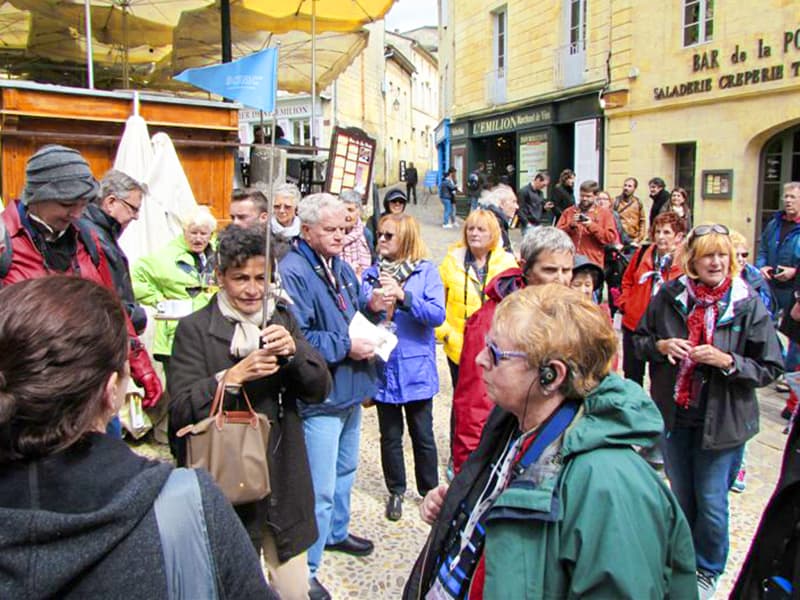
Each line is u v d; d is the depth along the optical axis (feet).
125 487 3.50
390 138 121.08
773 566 5.98
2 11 32.55
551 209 39.96
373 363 10.80
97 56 39.09
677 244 16.30
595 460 4.63
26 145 18.52
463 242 14.29
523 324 5.05
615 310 25.26
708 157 40.73
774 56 36.04
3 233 8.52
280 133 34.37
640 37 44.50
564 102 52.95
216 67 8.19
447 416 18.12
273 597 4.06
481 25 65.00
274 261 8.30
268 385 8.11
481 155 70.28
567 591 4.58
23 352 3.44
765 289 14.82
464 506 5.71
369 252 19.71
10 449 3.43
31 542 3.20
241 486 7.06
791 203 20.53
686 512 10.49
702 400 9.99
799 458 5.95
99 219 11.46
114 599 3.35
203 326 7.97
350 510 12.52
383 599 10.37
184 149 21.53
